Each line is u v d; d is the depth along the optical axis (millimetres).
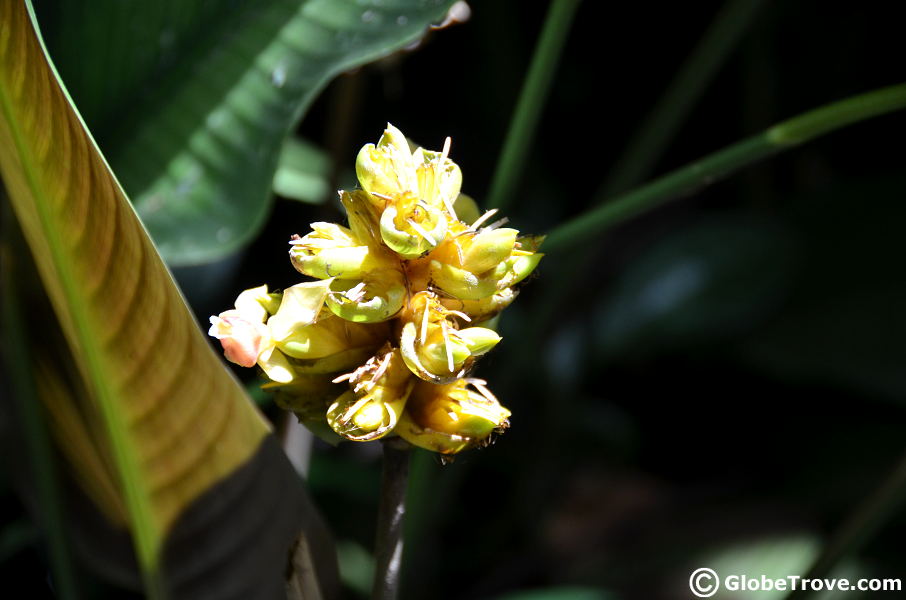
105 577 602
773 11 1141
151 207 588
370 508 927
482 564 1021
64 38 590
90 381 501
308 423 481
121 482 508
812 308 1069
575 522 1072
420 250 452
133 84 600
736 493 1044
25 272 517
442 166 466
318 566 530
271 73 586
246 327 458
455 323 468
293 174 784
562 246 584
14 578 775
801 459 1063
